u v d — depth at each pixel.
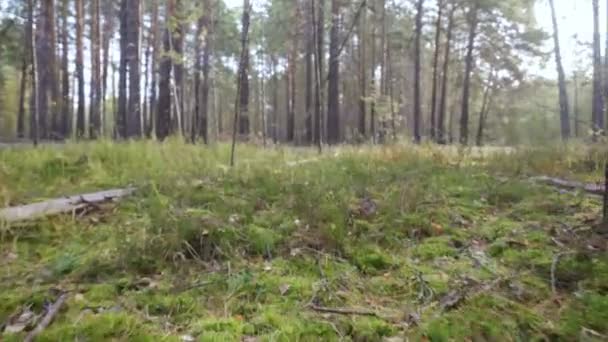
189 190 4.30
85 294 2.53
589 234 3.27
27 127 28.81
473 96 27.50
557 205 4.17
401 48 22.42
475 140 22.47
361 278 2.81
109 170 5.80
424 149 7.54
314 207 3.79
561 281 2.68
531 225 3.66
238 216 3.67
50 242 3.38
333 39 17.14
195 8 9.56
